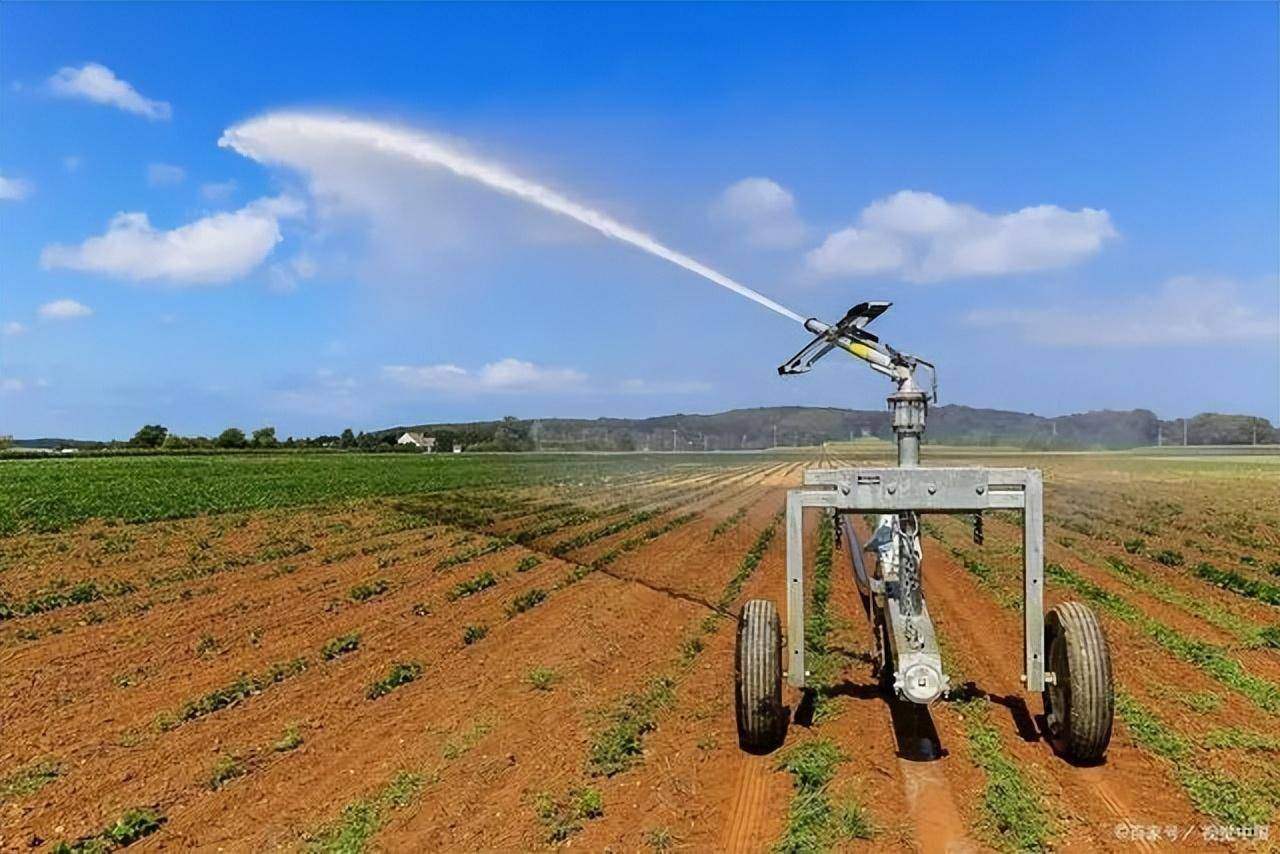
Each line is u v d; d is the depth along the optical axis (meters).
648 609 13.12
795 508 6.89
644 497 35.19
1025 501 6.65
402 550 20.03
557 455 92.38
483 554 19.09
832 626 11.41
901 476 6.69
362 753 7.53
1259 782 6.53
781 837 5.76
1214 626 11.71
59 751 7.68
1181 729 7.66
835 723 7.83
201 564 17.97
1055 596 13.59
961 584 14.69
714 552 18.98
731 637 11.27
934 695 6.37
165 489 36.16
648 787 6.63
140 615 13.23
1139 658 10.03
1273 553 19.19
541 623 12.27
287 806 6.52
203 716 8.59
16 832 6.17
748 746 7.19
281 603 14.02
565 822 6.05
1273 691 8.72
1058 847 5.60
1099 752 6.68
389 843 5.84
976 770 6.77
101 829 6.18
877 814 6.04
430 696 9.09
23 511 26.75
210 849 5.89
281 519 26.69
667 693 8.85
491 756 7.32
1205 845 5.62
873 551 8.48
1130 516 26.67
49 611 13.48
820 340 7.36
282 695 9.21
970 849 5.58
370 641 11.49
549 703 8.68
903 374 7.19
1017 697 8.56
